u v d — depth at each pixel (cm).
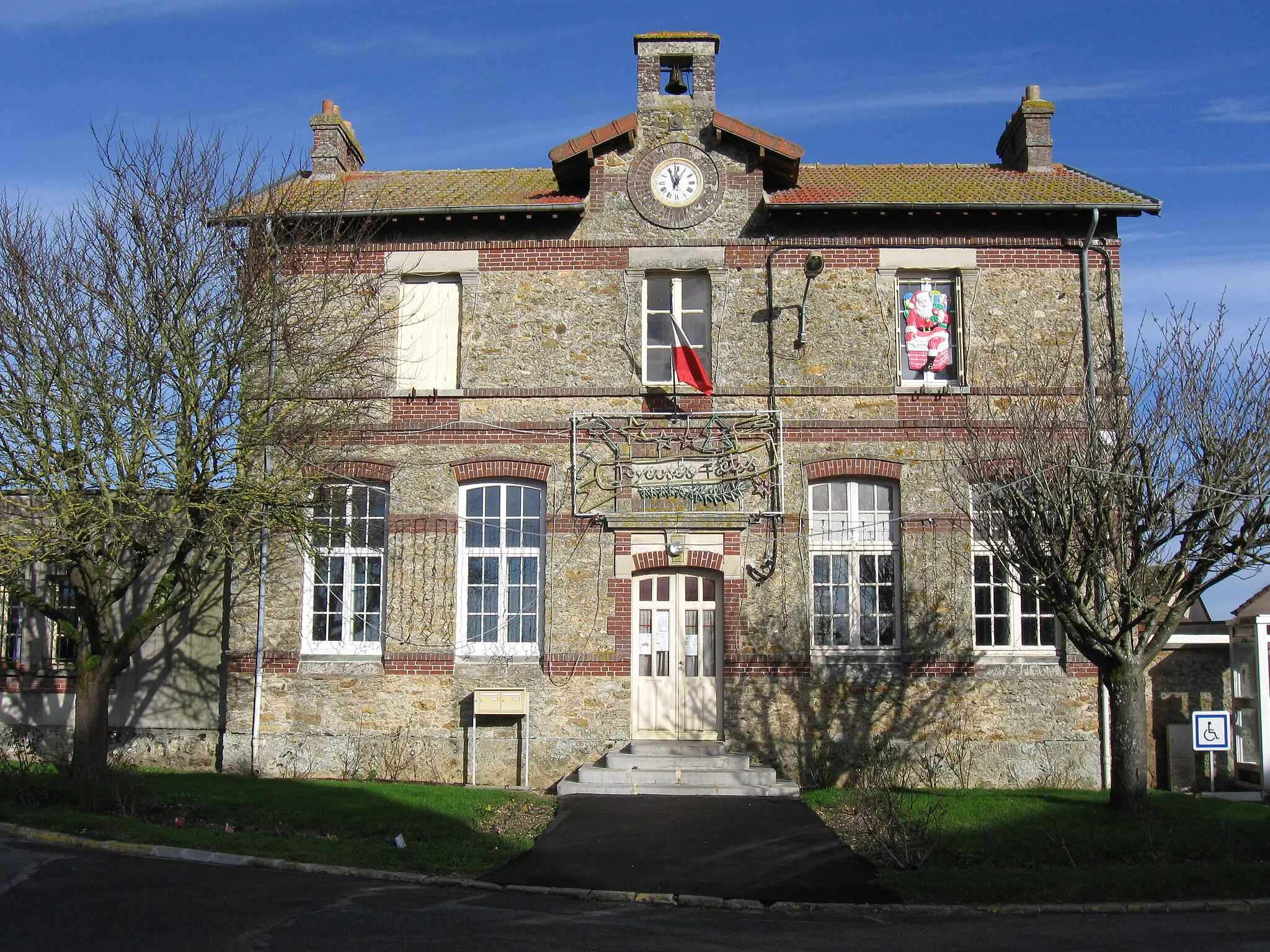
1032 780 1766
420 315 1916
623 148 1922
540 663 1816
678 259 1894
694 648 1830
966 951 936
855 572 1842
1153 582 1430
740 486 1841
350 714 1814
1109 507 1381
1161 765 1800
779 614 1811
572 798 1605
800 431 1848
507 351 1884
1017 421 1532
